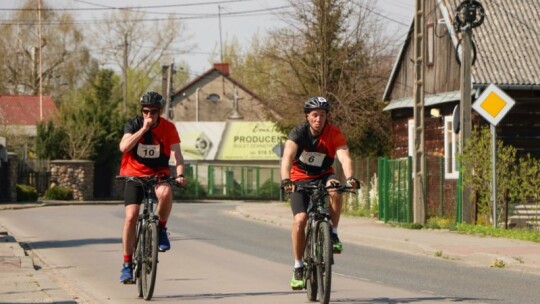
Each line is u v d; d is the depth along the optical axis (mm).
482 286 15422
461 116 27297
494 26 35219
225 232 29969
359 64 49500
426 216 29328
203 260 20266
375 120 48875
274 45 49469
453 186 35000
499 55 34250
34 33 88000
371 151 49438
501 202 27047
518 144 34125
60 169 59094
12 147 66438
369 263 19750
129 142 12984
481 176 27141
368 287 15219
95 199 60312
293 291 14586
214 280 16312
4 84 88500
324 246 11969
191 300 13586
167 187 13125
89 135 60344
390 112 46500
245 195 69562
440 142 37750
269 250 22984
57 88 89250
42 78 87562
